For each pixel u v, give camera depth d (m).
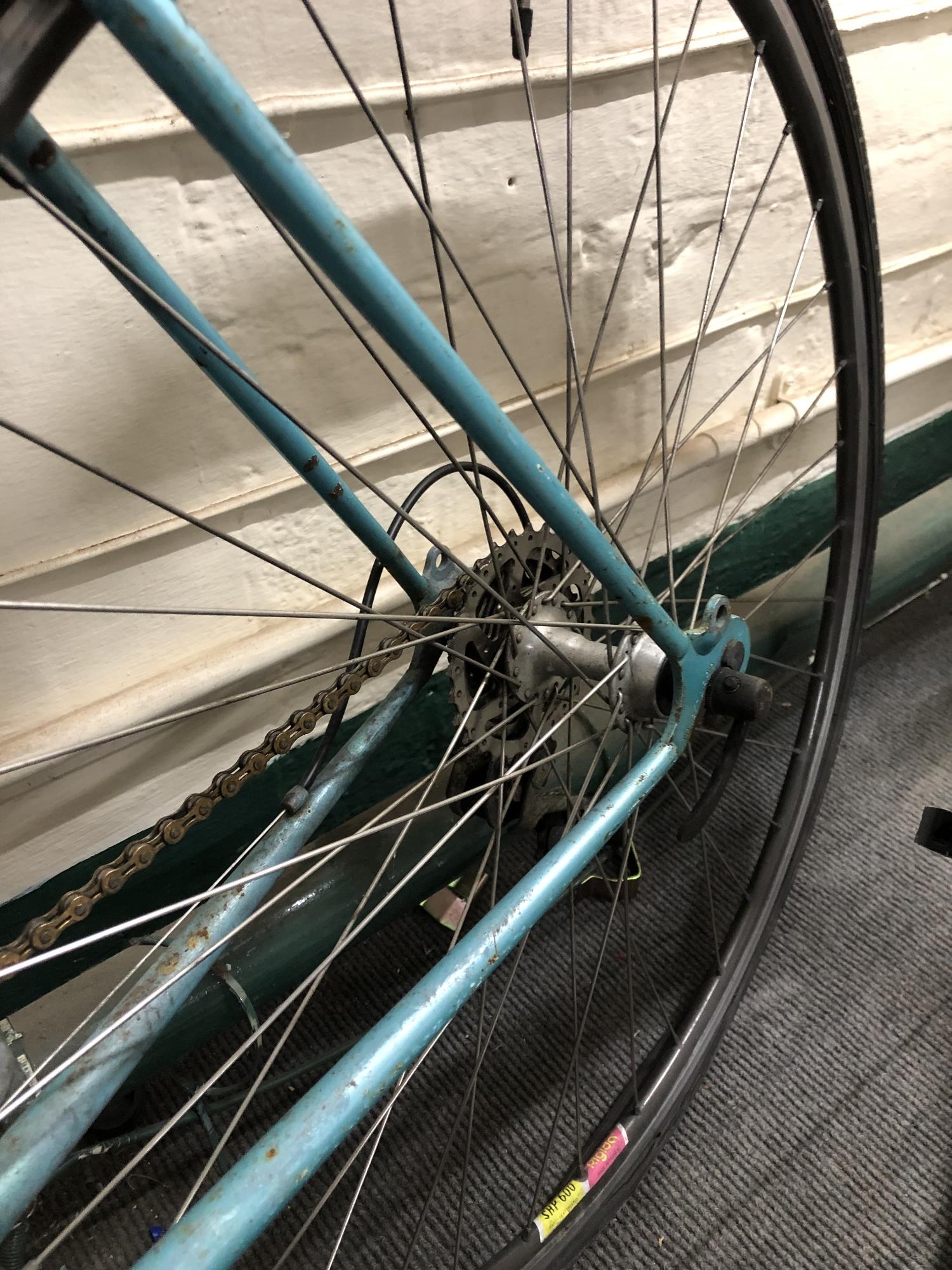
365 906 0.71
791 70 0.63
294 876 0.71
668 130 0.78
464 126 0.65
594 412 0.89
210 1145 0.75
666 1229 0.72
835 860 0.97
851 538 0.86
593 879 0.92
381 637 0.82
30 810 0.69
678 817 1.02
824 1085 0.80
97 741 0.45
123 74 0.51
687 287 0.89
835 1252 0.70
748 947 0.82
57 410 0.57
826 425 1.13
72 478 0.60
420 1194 0.74
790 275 0.98
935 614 1.28
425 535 0.52
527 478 0.43
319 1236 0.71
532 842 0.96
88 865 0.74
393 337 0.36
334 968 0.88
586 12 0.67
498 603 0.59
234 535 0.70
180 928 0.50
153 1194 0.73
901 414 1.26
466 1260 0.70
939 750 1.09
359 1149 0.50
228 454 0.66
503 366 0.79
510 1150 0.76
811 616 1.06
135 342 0.58
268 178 0.30
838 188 0.69
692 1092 0.75
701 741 1.05
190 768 0.76
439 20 0.60
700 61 0.76
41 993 0.76
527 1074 0.81
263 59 0.55
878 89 0.91
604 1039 0.83
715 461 1.00
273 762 0.81
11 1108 0.38
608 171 0.75
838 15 0.81
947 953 0.89
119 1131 0.72
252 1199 0.37
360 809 0.90
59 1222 0.71
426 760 0.92
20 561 0.61
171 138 0.53
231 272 0.60
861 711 1.14
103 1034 0.43
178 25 0.26
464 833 0.76
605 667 0.59
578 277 0.79
